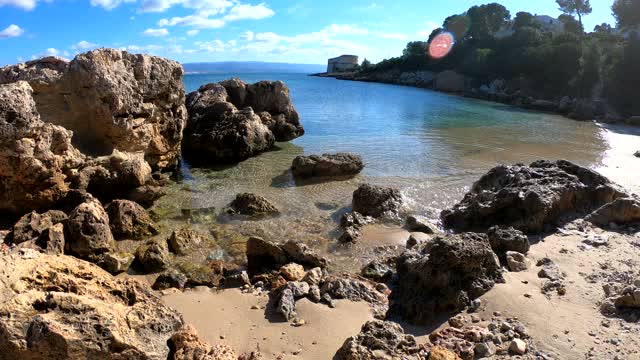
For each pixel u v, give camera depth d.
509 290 10.11
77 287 8.08
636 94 54.59
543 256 12.18
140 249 13.46
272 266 12.70
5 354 6.80
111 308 7.81
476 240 10.76
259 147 27.02
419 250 11.95
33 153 15.16
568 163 16.97
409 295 10.14
